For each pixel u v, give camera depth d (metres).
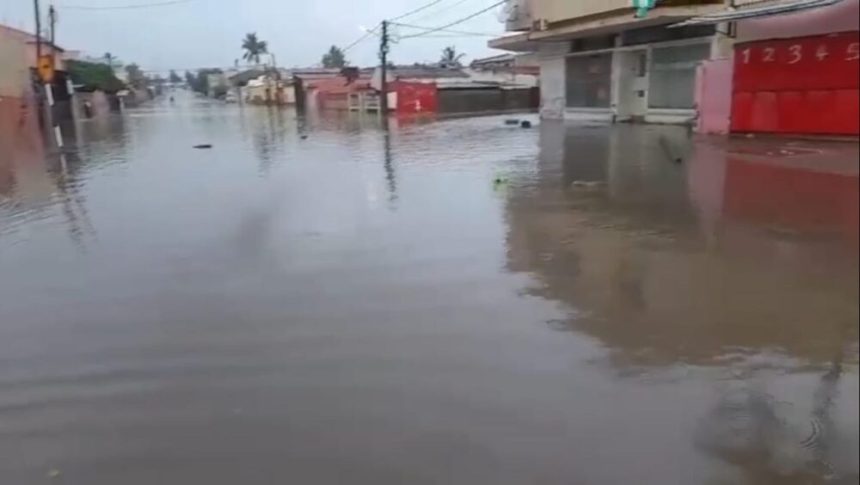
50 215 10.81
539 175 12.53
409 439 4.05
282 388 4.70
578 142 17.73
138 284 7.04
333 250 7.99
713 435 4.04
